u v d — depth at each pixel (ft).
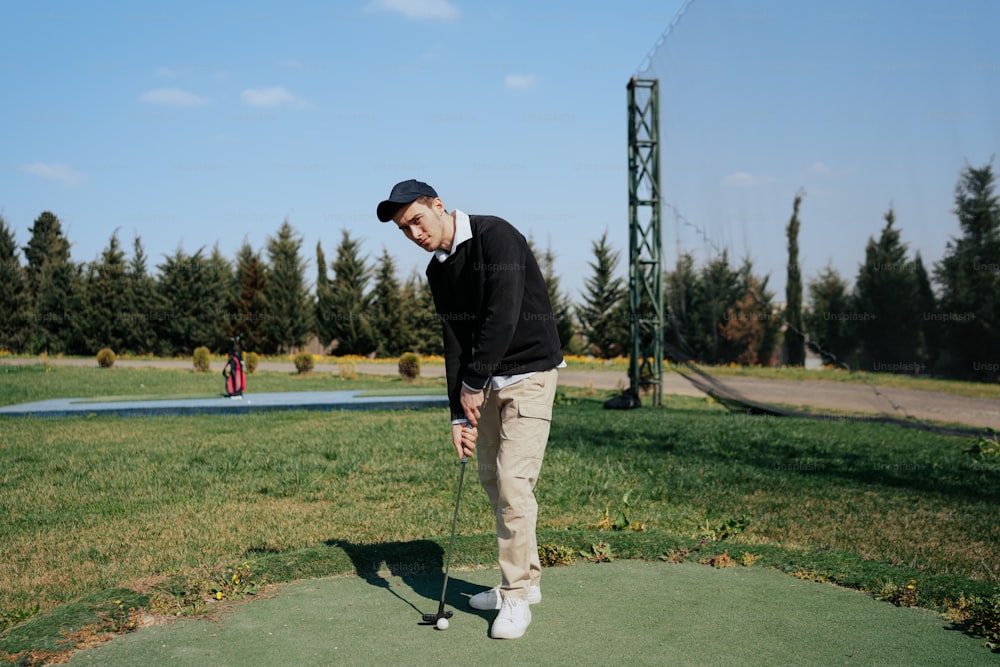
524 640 7.88
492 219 8.54
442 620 8.24
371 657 7.48
